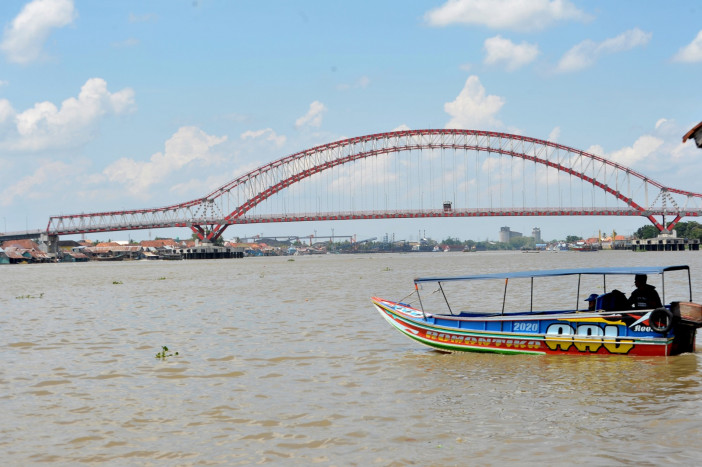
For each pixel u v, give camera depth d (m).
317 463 10.43
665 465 9.95
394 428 12.09
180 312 32.94
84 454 11.05
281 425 12.41
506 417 12.65
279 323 27.17
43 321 29.84
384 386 15.44
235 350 20.53
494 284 50.44
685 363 17.39
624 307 19.30
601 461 10.17
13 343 22.83
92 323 28.64
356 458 10.59
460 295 39.62
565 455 10.48
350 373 16.92
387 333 23.73
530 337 19.05
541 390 14.79
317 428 12.18
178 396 14.73
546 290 42.28
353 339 22.41
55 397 14.84
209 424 12.56
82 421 12.91
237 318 29.47
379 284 54.03
